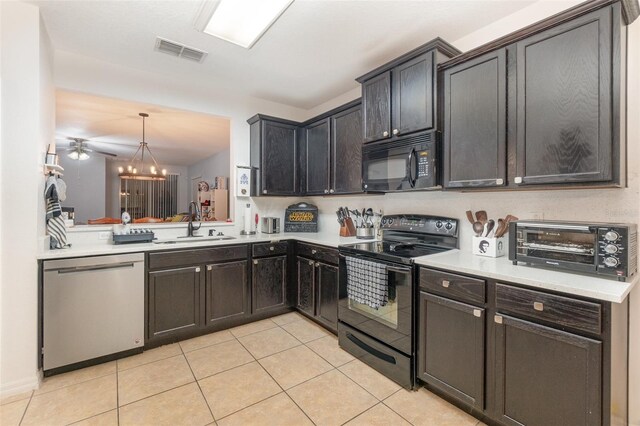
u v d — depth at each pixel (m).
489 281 1.58
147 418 1.68
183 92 3.14
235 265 2.89
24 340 1.92
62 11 2.02
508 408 1.51
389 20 2.11
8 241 1.89
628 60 1.55
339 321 2.54
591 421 1.26
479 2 1.92
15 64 1.90
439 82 2.07
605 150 1.40
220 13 2.05
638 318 1.54
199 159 8.41
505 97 1.75
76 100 3.63
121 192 8.55
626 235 1.37
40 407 1.77
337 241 2.85
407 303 1.96
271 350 2.48
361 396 1.89
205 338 2.69
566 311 1.32
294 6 1.97
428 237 2.49
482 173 1.85
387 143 2.38
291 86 3.29
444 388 1.78
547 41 1.58
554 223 1.59
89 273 2.20
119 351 2.31
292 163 3.60
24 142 1.94
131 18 2.10
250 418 1.69
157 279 2.48
